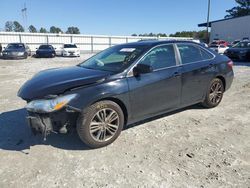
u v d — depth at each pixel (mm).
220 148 3664
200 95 5066
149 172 3064
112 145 3768
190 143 3830
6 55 23328
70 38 37781
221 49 27719
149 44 4359
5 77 10797
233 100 6203
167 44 4520
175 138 4004
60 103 3268
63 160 3344
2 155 3469
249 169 3125
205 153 3520
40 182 2871
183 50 4758
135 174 3025
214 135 4121
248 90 7316
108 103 3633
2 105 5914
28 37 34094
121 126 3869
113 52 4613
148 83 4020
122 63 4012
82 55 31188
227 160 3326
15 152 3559
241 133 4195
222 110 5387
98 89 3510
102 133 3668
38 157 3422
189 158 3387
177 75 4438
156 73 4156
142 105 4039
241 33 41469
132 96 3859
